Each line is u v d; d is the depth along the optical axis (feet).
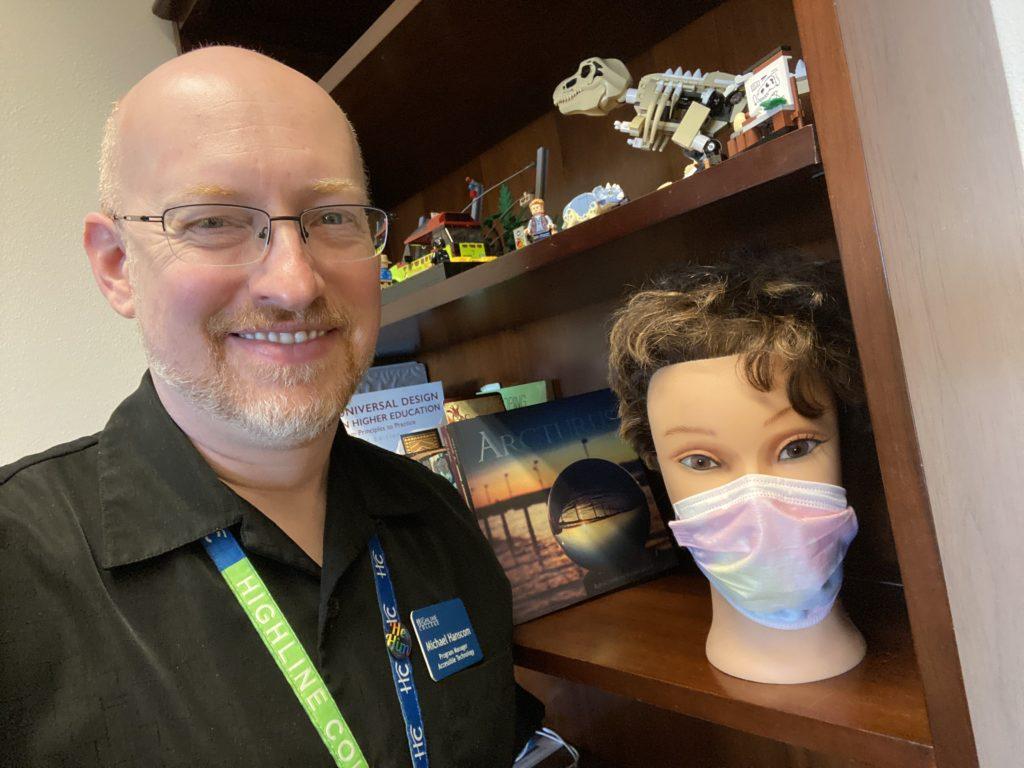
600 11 2.80
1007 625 1.62
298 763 1.79
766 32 2.72
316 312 1.96
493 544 2.64
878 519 2.47
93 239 2.10
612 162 3.34
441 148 3.95
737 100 2.16
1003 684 1.55
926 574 1.37
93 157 4.23
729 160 1.79
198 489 1.98
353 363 2.12
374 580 2.20
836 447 1.86
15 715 1.57
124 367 4.21
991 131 2.01
